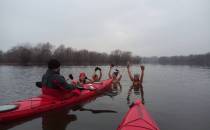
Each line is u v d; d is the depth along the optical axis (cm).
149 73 2528
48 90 620
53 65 612
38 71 2491
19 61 5444
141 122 396
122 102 740
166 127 487
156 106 691
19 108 539
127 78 1734
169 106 692
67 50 6231
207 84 1345
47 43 6259
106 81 1070
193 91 1037
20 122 512
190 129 474
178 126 492
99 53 7662
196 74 2320
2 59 5612
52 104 602
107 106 679
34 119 534
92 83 984
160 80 1600
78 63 6184
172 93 964
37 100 611
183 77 1902
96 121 521
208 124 507
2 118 494
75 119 537
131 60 8625
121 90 1026
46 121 519
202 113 606
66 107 652
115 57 7825
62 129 465
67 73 2150
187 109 654
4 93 955
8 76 1788
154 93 959
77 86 758
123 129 368
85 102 735
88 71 2577
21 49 5828
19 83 1311
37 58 5434
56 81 601
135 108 499
